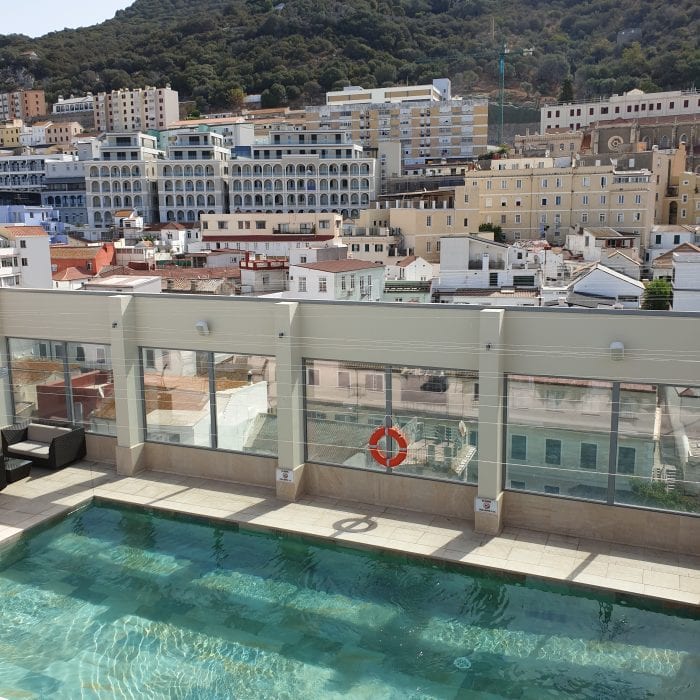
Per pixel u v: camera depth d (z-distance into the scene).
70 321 23.81
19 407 25.33
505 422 18.92
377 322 19.91
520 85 192.50
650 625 15.23
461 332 18.98
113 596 16.78
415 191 121.25
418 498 20.12
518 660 14.32
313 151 125.94
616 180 93.06
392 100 157.12
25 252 65.69
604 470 18.28
